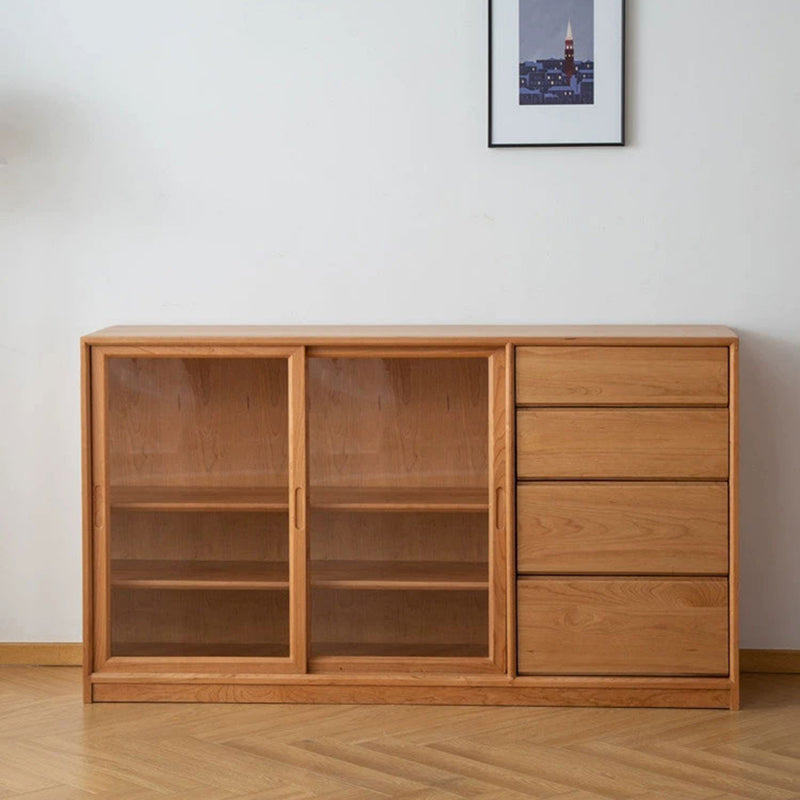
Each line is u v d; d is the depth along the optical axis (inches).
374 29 166.6
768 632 167.9
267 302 169.2
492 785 128.5
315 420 156.2
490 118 165.6
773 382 165.8
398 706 153.9
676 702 152.3
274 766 133.8
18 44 168.4
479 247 167.6
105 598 155.5
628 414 150.3
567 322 167.3
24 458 170.7
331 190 168.1
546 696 153.3
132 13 167.6
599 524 151.2
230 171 168.6
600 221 166.4
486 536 154.3
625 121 165.2
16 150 169.2
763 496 166.7
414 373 155.0
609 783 129.0
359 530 156.4
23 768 133.6
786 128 163.9
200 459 157.3
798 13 163.0
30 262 169.3
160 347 153.6
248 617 156.3
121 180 169.2
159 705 154.6
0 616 171.6
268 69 167.5
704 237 165.5
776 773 131.5
